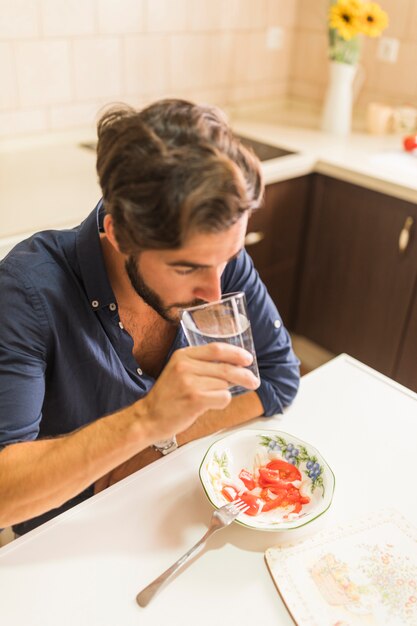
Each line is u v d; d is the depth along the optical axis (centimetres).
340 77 237
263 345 106
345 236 221
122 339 96
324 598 69
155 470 87
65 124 213
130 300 97
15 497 74
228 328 73
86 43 205
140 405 72
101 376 98
